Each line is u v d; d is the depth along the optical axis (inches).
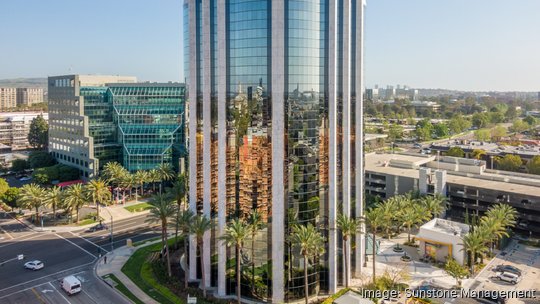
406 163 6136.8
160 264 3831.2
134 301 3154.5
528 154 7401.6
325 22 3181.6
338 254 3422.7
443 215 5128.0
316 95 3169.3
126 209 5807.1
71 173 6993.1
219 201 3228.3
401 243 4562.0
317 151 3213.6
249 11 3080.7
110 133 7165.4
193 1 3344.0
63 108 7450.8
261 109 3093.0
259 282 3176.7
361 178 3577.8
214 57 3248.0
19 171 7829.7
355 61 3506.4
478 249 3666.3
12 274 3666.3
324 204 3284.9
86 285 3452.3
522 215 4717.0
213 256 3361.2
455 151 7657.5
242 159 3179.1
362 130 3580.2
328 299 3161.9
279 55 3002.0
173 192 4163.4
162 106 7096.5
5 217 5354.3
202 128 3383.4
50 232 4835.1
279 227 3075.8
